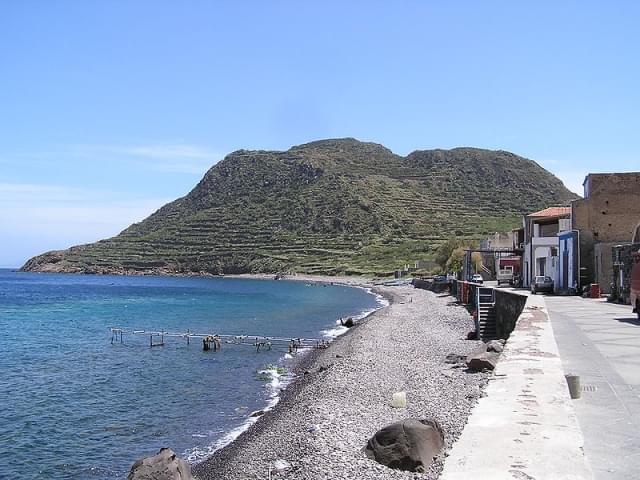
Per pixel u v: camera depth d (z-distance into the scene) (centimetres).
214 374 3428
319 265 18912
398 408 1900
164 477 1191
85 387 3072
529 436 798
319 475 1305
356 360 3089
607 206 5053
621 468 851
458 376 2309
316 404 2150
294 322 6488
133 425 2333
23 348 4584
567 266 5297
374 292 12056
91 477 1794
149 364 3806
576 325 2569
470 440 782
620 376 1470
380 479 1162
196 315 7425
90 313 7806
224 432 2181
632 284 3009
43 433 2236
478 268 9562
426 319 5216
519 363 1351
